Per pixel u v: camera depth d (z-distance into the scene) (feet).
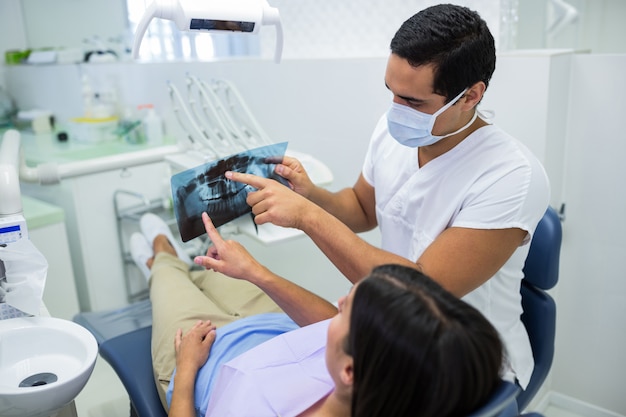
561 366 6.16
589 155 5.36
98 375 6.91
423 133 3.47
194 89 7.59
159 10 3.43
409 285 2.22
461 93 3.25
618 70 4.99
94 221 7.79
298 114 6.70
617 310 5.61
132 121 8.51
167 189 8.11
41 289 3.55
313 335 3.47
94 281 7.96
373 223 4.72
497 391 2.16
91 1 9.75
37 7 10.09
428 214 3.79
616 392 5.85
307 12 6.84
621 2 7.47
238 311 4.98
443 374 2.01
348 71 6.07
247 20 3.67
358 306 2.23
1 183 3.73
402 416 2.11
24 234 3.57
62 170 5.75
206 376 3.78
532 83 4.90
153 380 4.27
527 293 4.10
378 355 2.12
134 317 5.63
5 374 3.25
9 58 10.05
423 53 3.11
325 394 3.05
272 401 3.04
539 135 4.98
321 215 3.47
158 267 5.75
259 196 3.51
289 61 6.57
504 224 3.31
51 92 9.77
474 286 3.36
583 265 5.69
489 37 3.24
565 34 7.34
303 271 7.27
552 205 5.45
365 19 6.36
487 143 3.57
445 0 5.66
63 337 3.39
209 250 3.74
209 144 5.82
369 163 4.48
